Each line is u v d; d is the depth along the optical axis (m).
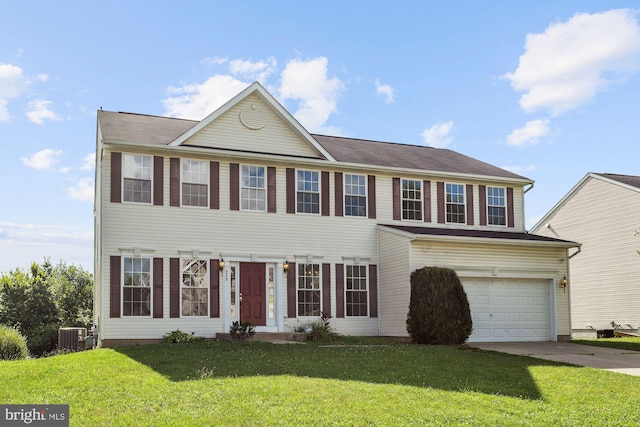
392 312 23.86
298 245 23.77
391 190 25.66
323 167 24.61
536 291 25.05
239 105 23.66
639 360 18.52
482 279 24.09
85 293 36.94
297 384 13.16
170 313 21.47
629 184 29.98
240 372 14.34
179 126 24.66
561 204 34.28
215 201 22.62
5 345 20.41
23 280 30.77
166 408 11.18
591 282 31.98
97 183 26.27
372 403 11.88
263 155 23.30
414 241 23.05
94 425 10.20
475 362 16.86
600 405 12.61
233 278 22.66
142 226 21.44
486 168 28.45
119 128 22.91
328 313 23.84
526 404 12.45
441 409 11.69
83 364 15.26
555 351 20.61
